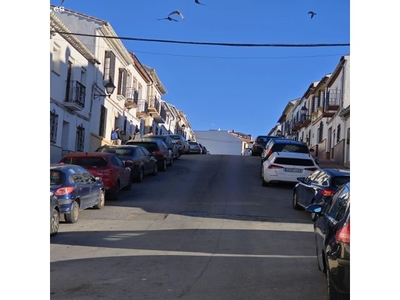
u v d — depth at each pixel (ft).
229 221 40.34
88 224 38.47
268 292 20.99
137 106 124.77
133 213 43.73
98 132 95.55
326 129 127.03
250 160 104.42
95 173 49.11
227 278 23.21
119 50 107.34
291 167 60.39
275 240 33.12
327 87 122.11
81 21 94.07
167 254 28.37
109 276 23.44
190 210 45.52
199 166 88.79
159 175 74.33
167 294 20.65
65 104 74.95
